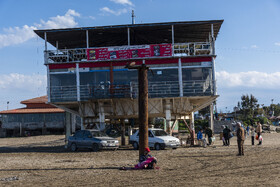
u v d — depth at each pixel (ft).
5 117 195.31
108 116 96.68
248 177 35.24
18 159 64.49
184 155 63.72
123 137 107.04
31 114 195.72
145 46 94.38
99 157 64.59
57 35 100.48
